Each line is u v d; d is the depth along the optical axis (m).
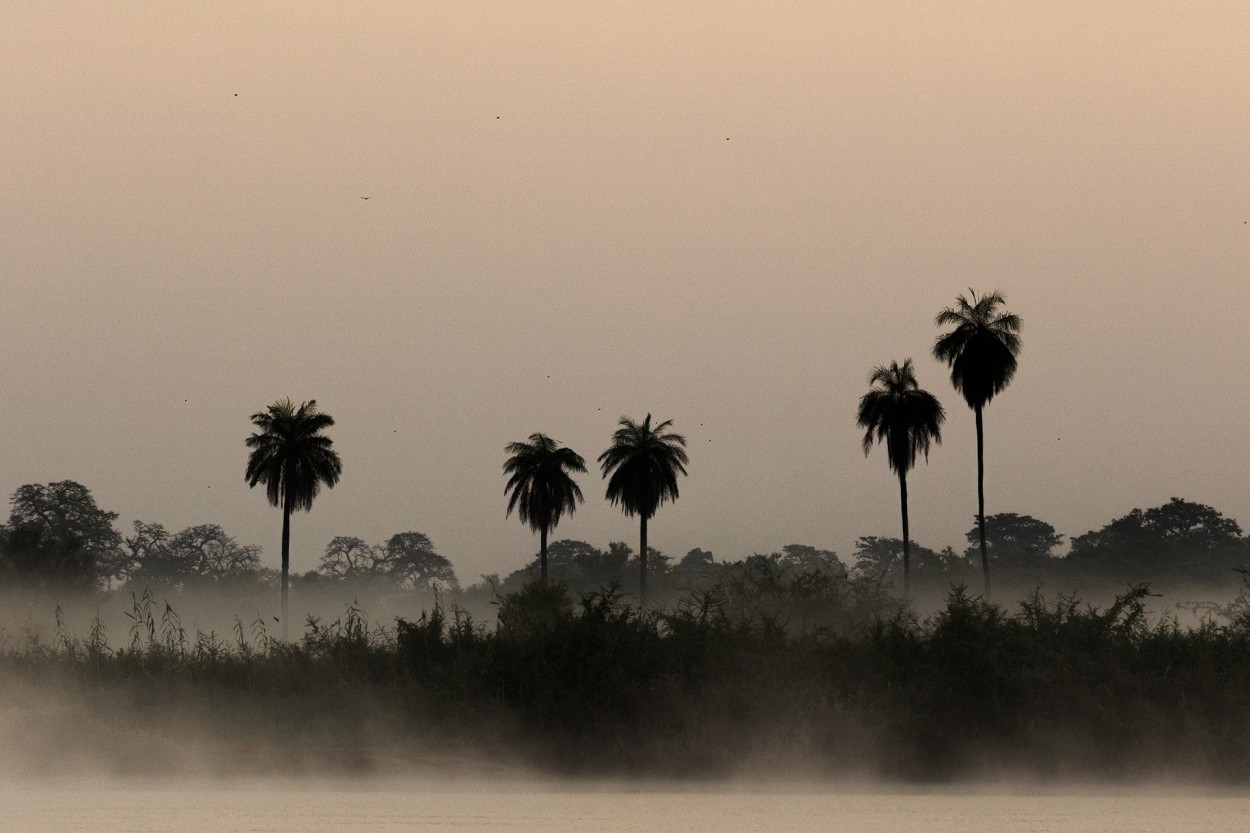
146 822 74.50
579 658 117.81
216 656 126.19
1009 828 74.25
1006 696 110.25
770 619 122.19
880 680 113.19
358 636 130.25
